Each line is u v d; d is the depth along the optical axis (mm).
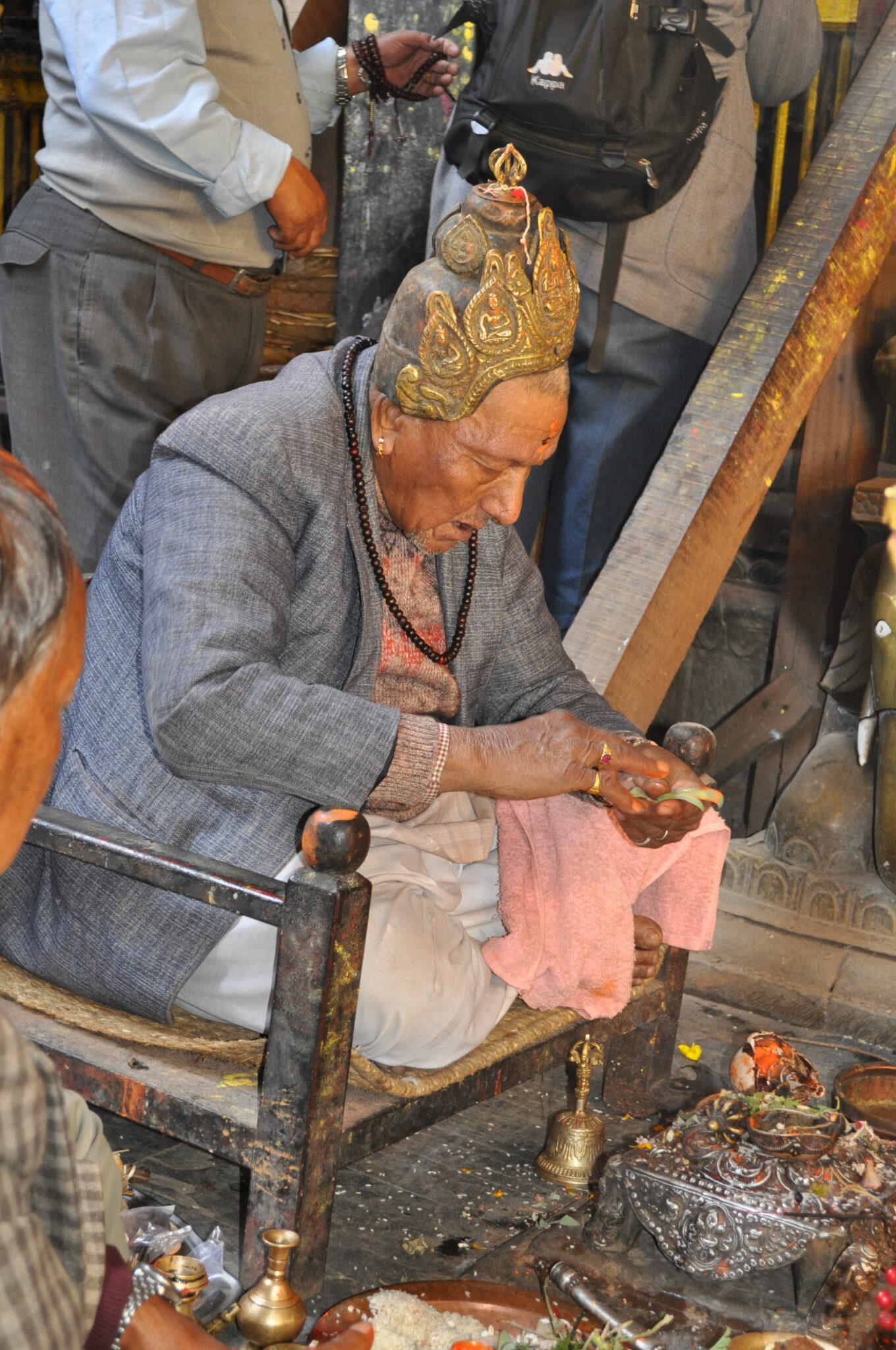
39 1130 823
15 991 1886
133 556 1910
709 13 2992
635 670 2742
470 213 1717
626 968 1986
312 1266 1629
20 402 2740
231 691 1647
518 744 1801
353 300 3742
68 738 1896
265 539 1772
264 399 1856
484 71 2926
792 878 2980
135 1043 1813
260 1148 1594
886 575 2732
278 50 2721
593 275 3084
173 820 1787
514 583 2209
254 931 1764
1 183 4207
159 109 2434
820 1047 2750
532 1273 1836
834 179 3100
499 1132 2285
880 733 2791
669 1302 1787
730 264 3207
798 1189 1777
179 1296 1366
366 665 1892
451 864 2059
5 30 4148
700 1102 1977
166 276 2631
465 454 1778
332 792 1693
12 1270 784
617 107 2836
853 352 3283
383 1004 1736
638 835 2029
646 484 3205
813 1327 1738
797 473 3551
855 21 3428
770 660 3533
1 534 758
